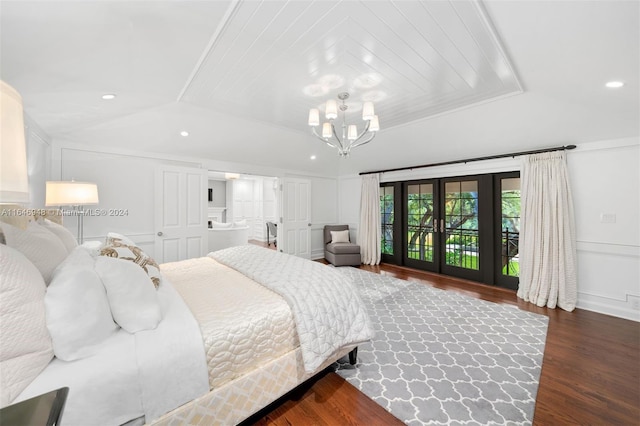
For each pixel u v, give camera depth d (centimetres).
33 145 266
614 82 206
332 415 161
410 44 192
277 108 328
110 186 365
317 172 625
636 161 293
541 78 237
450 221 478
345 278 213
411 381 190
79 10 123
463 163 449
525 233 358
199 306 161
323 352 161
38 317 97
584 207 325
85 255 142
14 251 100
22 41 135
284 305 166
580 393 177
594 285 319
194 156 439
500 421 155
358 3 149
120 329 126
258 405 145
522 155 369
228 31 171
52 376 97
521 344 240
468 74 241
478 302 344
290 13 156
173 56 194
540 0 132
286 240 556
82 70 182
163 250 392
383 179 573
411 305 333
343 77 246
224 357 133
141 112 314
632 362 212
